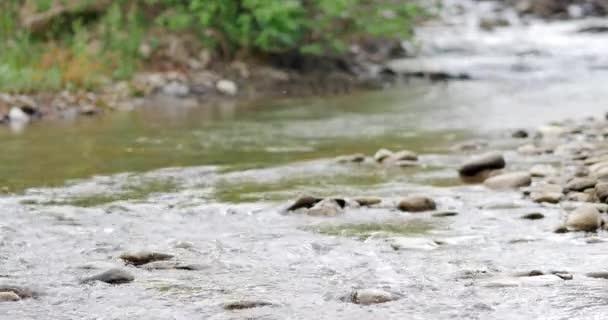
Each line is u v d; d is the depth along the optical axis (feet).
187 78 92.38
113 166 51.78
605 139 58.34
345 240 33.88
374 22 105.60
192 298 27.04
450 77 101.24
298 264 30.68
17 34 96.48
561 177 44.78
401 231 35.24
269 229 35.94
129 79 89.92
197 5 95.86
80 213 39.29
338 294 27.17
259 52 101.04
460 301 26.25
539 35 130.31
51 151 57.62
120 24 99.04
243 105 82.89
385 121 70.90
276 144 59.93
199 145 59.77
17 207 40.63
